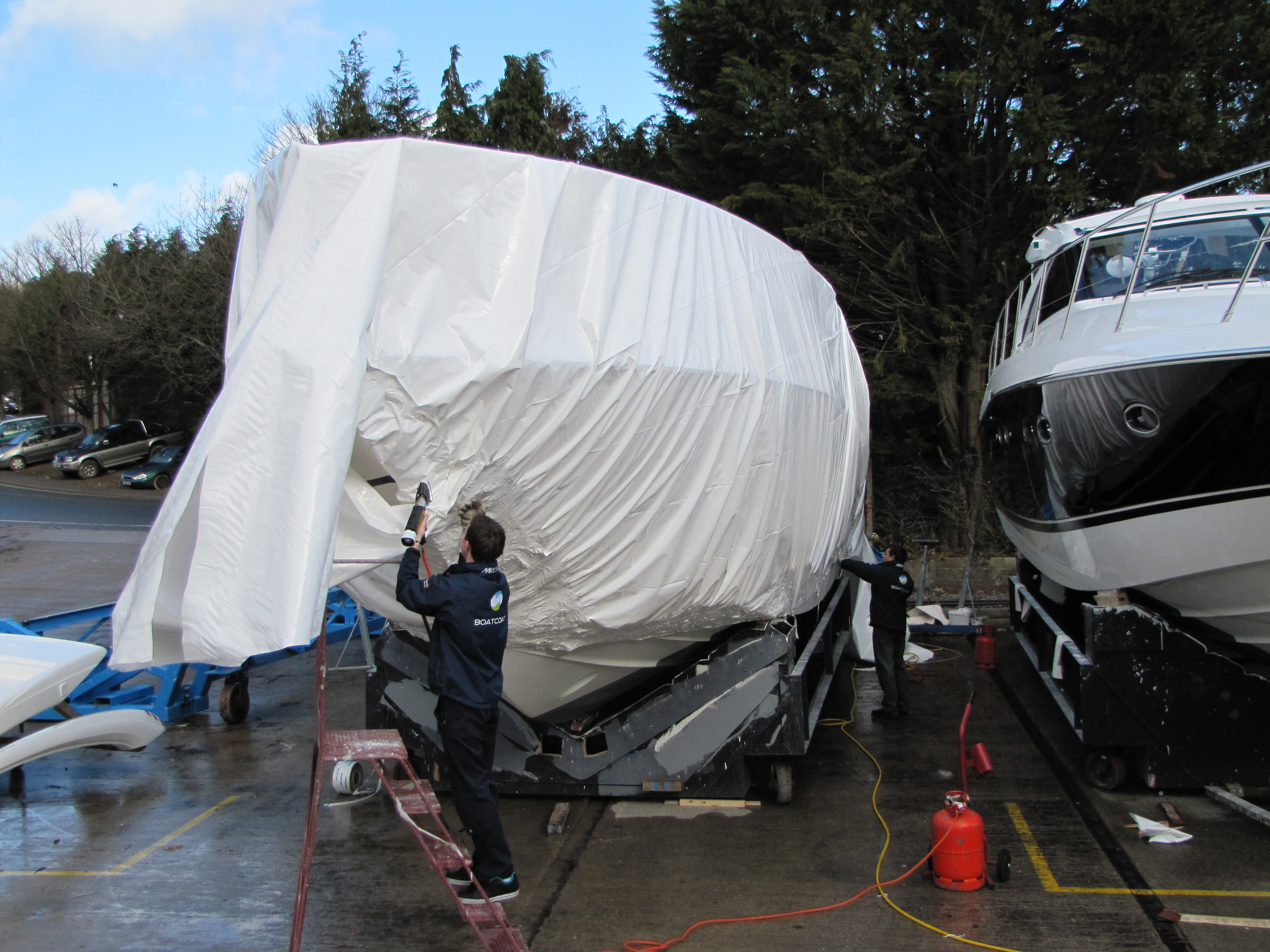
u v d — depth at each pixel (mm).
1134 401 4762
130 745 5742
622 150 17125
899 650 7164
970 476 12828
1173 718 4930
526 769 5090
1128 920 3807
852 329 13250
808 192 12203
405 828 5062
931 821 4875
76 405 33781
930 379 13391
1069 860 4434
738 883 4242
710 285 4309
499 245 3445
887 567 7020
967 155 11773
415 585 3398
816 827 4914
